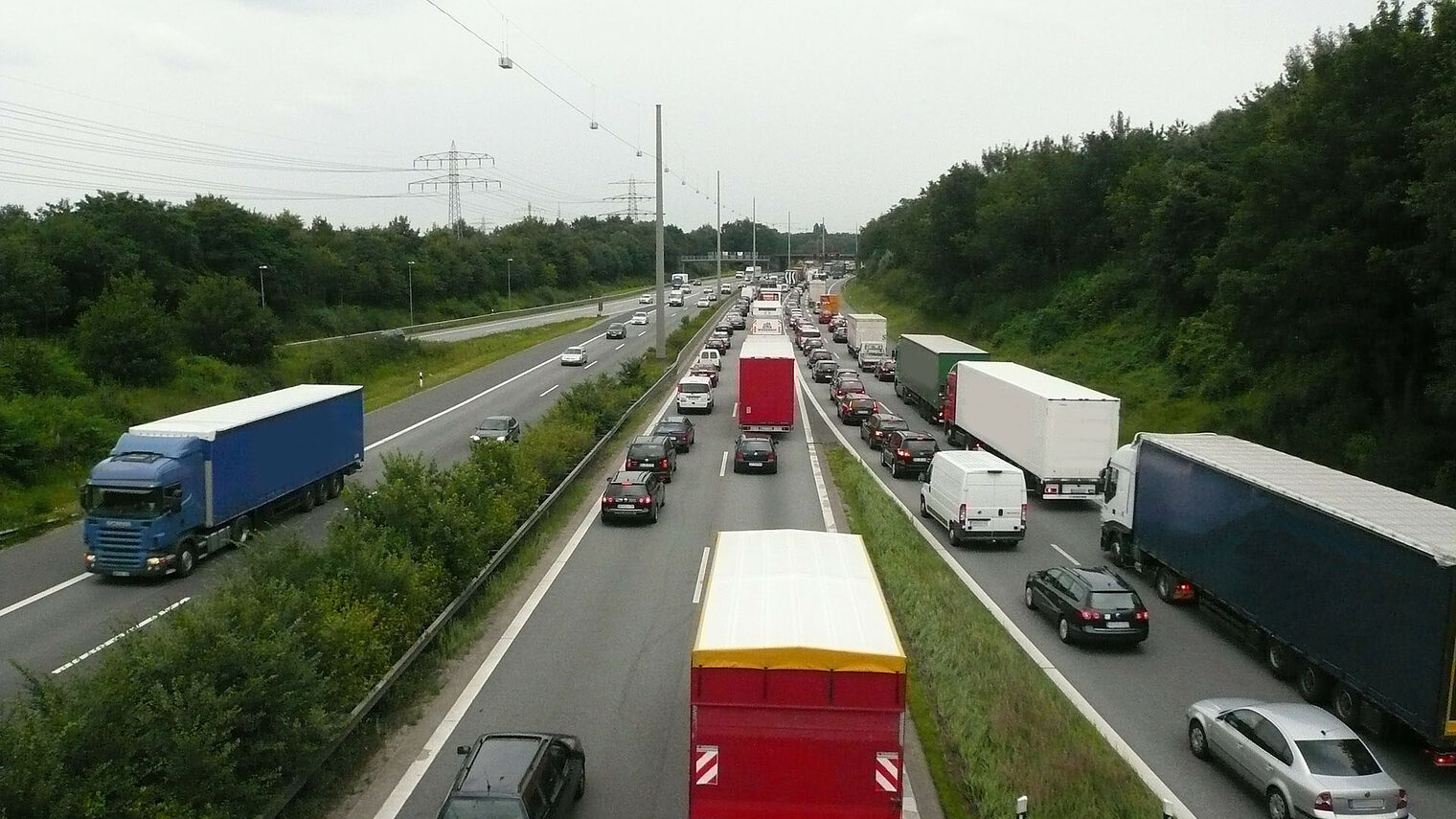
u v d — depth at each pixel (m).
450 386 63.91
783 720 11.12
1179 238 56.31
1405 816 13.15
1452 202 25.44
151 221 79.94
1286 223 33.91
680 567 25.12
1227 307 36.00
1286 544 18.64
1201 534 22.20
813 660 11.09
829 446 45.09
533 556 25.31
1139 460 25.73
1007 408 37.78
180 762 10.80
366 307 112.00
